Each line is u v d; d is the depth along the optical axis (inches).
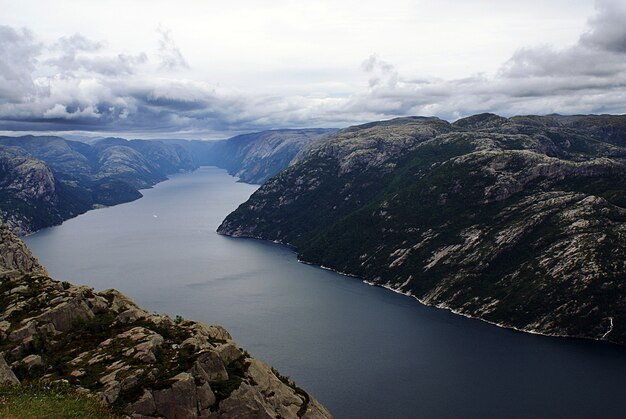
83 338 3390.7
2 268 4955.7
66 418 2196.1
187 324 3811.5
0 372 2674.7
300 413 3481.8
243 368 3430.1
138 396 2723.9
